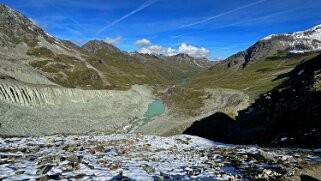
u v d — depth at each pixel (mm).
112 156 20062
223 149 26469
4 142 23766
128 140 30984
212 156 22250
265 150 23750
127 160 18828
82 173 13859
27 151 19391
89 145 24953
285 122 40594
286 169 15367
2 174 12820
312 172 15219
